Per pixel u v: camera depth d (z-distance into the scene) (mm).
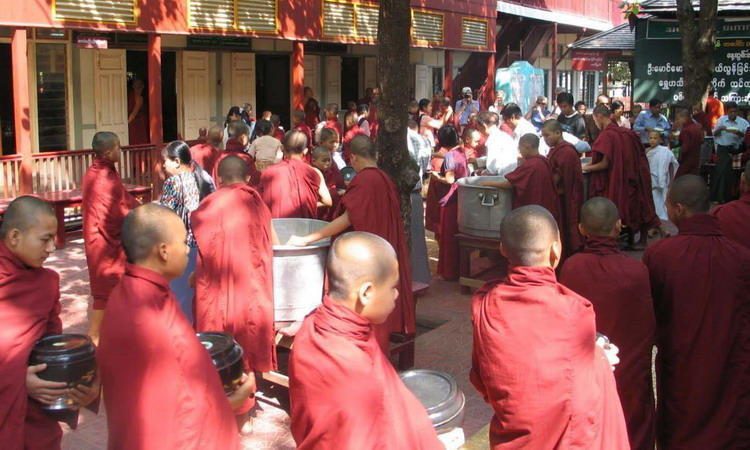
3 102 14078
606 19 34094
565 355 3020
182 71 17188
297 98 16719
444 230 9109
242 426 5293
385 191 5672
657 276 4289
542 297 3098
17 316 3164
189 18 14156
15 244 3234
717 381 4168
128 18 13102
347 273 2676
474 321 3266
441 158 10273
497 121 9406
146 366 2770
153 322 2807
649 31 15891
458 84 26125
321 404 2590
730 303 4152
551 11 28484
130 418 2762
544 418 3000
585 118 14125
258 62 19484
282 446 5176
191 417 2779
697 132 11789
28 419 3145
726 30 15945
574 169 8594
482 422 5500
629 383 3996
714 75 16141
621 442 3125
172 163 6574
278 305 5414
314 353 2633
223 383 3180
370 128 16125
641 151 10531
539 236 3219
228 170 5293
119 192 7160
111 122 15852
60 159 12461
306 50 20219
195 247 6465
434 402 3193
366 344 2658
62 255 10750
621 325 3980
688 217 4309
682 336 4199
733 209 5070
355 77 22281
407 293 5867
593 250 4125
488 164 9344
